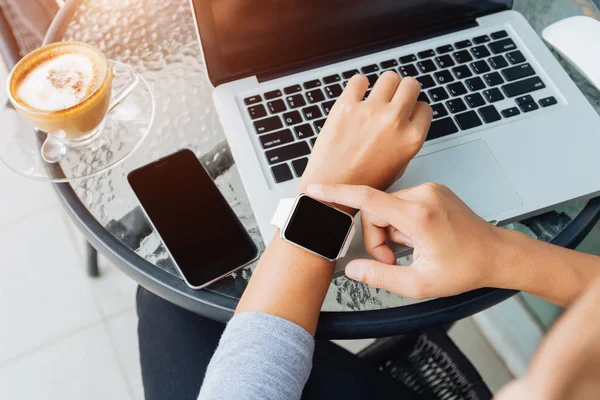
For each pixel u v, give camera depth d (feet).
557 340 0.55
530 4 2.60
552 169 2.03
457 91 2.21
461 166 2.02
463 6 2.33
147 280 1.95
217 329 2.43
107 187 2.12
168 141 2.21
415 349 2.42
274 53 2.18
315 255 1.65
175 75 2.39
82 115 1.98
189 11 2.59
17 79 2.03
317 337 1.85
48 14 2.81
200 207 1.99
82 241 4.29
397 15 2.25
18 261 4.20
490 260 1.61
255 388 1.46
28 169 2.11
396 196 1.70
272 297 1.60
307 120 2.11
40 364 3.91
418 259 1.65
